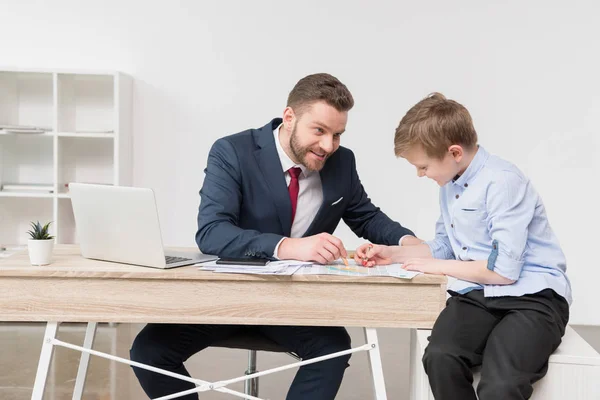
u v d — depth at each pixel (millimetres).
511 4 4824
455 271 2057
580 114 4836
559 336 1970
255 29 4875
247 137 2506
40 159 4938
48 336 2064
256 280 2018
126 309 2029
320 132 2281
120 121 4641
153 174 4938
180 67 4891
